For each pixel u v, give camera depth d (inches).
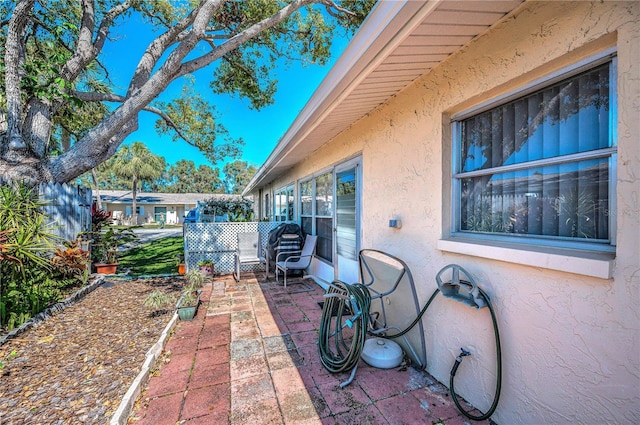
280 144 196.9
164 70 172.4
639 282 45.1
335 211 177.3
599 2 49.2
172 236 598.2
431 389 83.1
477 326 74.2
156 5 243.4
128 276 223.1
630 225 46.3
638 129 45.2
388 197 115.6
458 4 56.0
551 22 56.2
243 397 79.1
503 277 67.0
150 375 89.4
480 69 71.7
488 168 76.9
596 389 50.4
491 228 76.5
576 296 53.1
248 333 120.6
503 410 67.2
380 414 72.6
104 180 1449.3
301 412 73.2
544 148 63.3
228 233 245.1
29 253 127.2
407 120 102.7
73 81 198.1
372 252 122.9
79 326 126.5
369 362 95.1
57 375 88.6
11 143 166.6
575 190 57.9
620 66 47.1
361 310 89.0
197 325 129.3
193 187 1769.2
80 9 230.8
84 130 344.5
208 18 169.0
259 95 326.0
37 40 239.6
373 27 67.4
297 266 201.2
